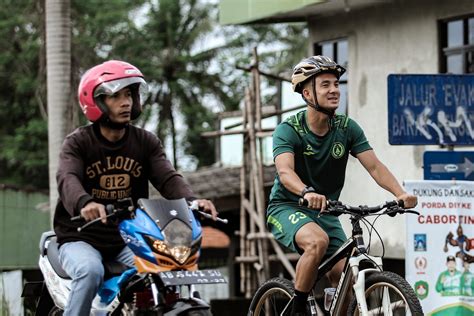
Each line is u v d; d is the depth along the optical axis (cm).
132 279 727
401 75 1020
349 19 1616
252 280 1733
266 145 2212
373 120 1562
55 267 798
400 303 739
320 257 757
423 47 1494
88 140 767
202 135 1741
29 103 4119
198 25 4309
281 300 836
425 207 973
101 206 708
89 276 739
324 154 793
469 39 1438
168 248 697
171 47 4338
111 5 4106
